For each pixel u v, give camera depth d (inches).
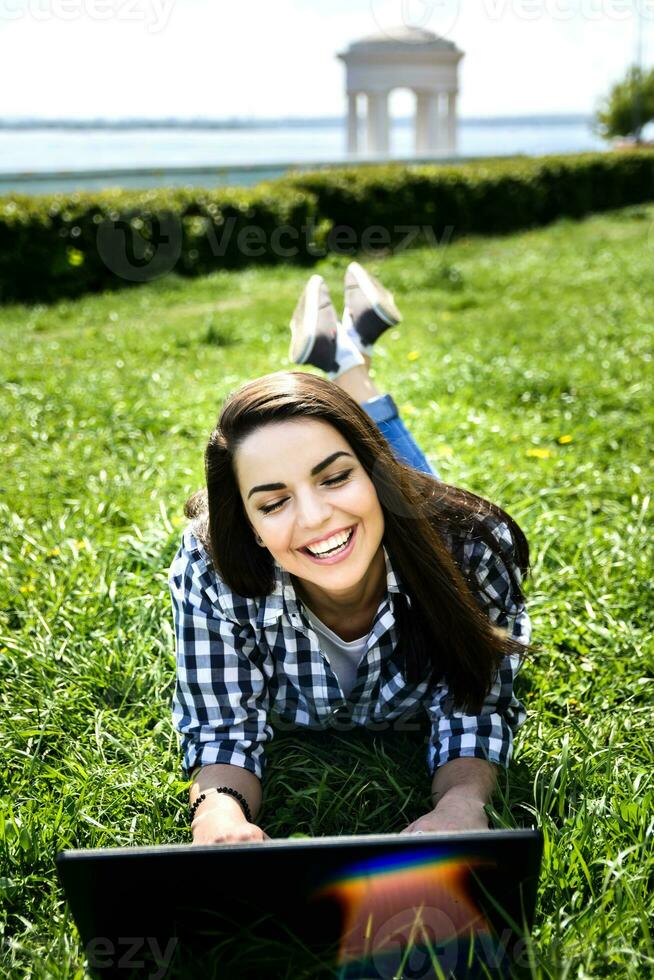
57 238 404.2
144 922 59.6
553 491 143.6
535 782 79.1
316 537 67.8
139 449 174.1
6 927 72.6
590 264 417.1
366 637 80.2
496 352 241.9
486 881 57.8
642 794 81.1
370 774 86.4
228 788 76.0
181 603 78.7
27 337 303.9
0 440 183.0
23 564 127.9
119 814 82.0
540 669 102.2
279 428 67.0
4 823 78.5
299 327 128.7
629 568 121.0
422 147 1237.7
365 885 58.4
